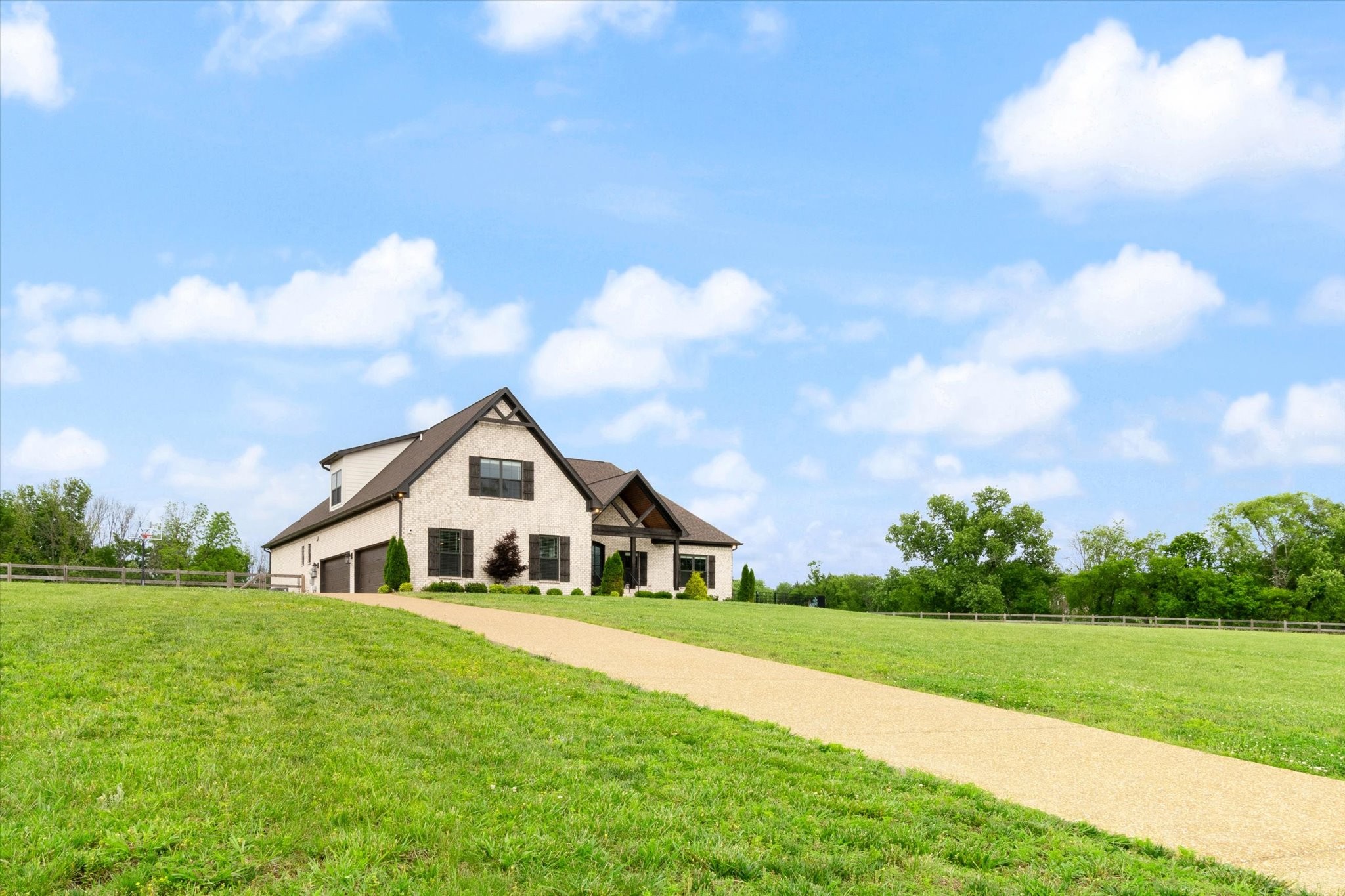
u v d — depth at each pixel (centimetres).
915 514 7600
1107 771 971
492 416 3719
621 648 1761
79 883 573
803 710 1248
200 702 1061
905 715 1241
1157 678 1895
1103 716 1344
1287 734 1252
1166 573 7062
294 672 1253
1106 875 652
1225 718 1365
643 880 605
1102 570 7319
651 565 4278
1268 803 865
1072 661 2134
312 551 4484
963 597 7131
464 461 3638
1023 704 1406
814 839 702
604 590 3919
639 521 4138
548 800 754
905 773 916
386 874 597
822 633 2383
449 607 2406
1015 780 921
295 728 964
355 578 3894
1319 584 6719
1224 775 970
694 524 4559
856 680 1548
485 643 1664
